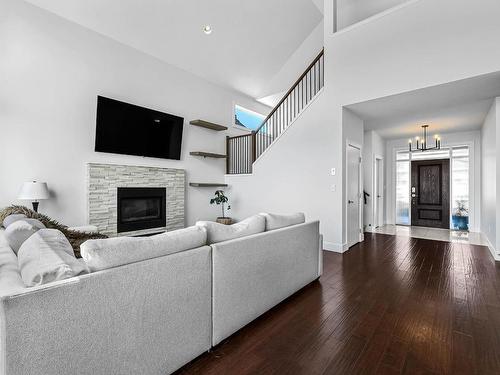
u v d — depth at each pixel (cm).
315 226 297
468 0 325
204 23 479
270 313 226
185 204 560
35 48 356
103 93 426
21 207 262
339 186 438
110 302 122
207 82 606
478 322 208
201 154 568
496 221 383
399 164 739
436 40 347
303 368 157
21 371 96
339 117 437
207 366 159
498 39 308
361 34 411
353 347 177
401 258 394
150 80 492
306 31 593
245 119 733
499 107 380
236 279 190
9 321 93
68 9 378
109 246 128
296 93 581
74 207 393
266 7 500
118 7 401
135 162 472
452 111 464
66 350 108
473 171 621
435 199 689
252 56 593
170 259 148
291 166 501
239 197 598
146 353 137
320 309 232
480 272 327
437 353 170
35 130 356
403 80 372
